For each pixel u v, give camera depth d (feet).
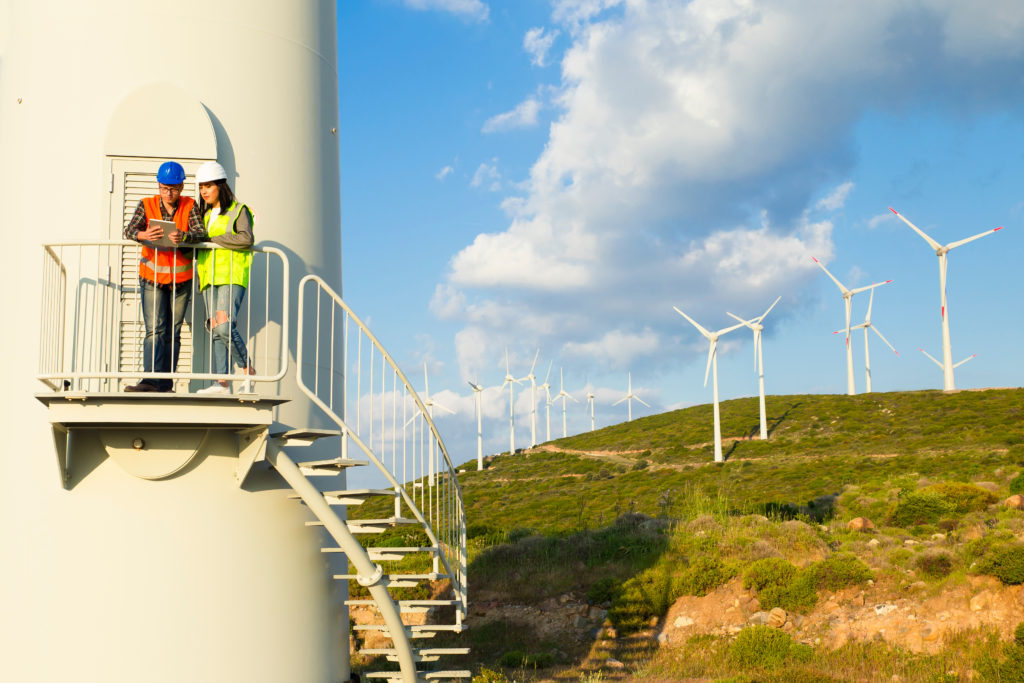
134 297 30.32
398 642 34.78
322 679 32.83
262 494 30.86
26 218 31.65
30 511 29.45
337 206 37.99
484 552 77.66
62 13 32.48
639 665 54.70
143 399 25.71
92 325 29.84
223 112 32.76
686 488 151.23
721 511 88.58
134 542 28.78
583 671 53.93
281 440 29.96
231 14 33.53
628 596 62.34
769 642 53.72
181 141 31.45
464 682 50.06
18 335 30.89
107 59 31.91
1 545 29.78
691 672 52.54
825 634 55.47
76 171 31.24
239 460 29.22
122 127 31.12
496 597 68.69
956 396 231.50
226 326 26.99
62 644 28.35
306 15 36.24
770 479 167.63
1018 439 169.37
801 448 205.36
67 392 25.00
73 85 31.89
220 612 29.43
